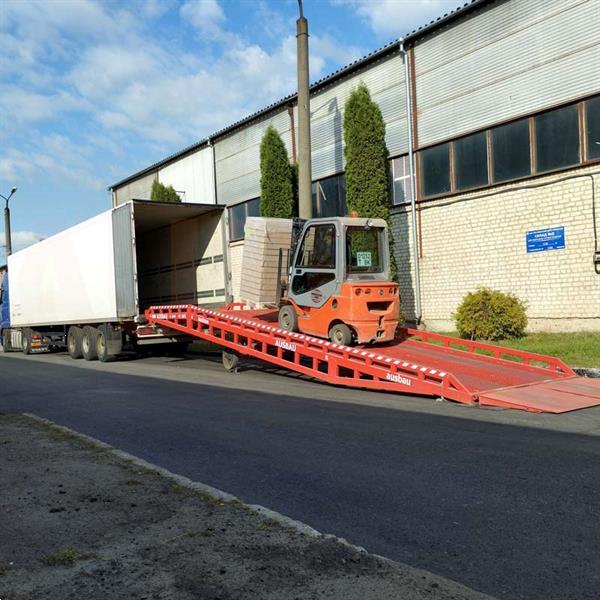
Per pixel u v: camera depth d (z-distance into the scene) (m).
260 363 14.02
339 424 7.51
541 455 5.86
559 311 14.59
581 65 13.98
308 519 4.41
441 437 6.69
